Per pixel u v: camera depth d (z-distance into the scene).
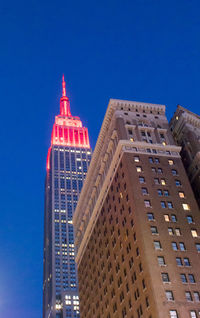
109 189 99.81
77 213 136.88
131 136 100.81
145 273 71.88
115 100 111.56
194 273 72.31
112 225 93.69
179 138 111.19
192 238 78.56
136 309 73.44
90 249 110.31
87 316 105.94
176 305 66.44
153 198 84.50
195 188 97.75
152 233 77.19
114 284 86.81
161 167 92.88
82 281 116.00
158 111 112.88
